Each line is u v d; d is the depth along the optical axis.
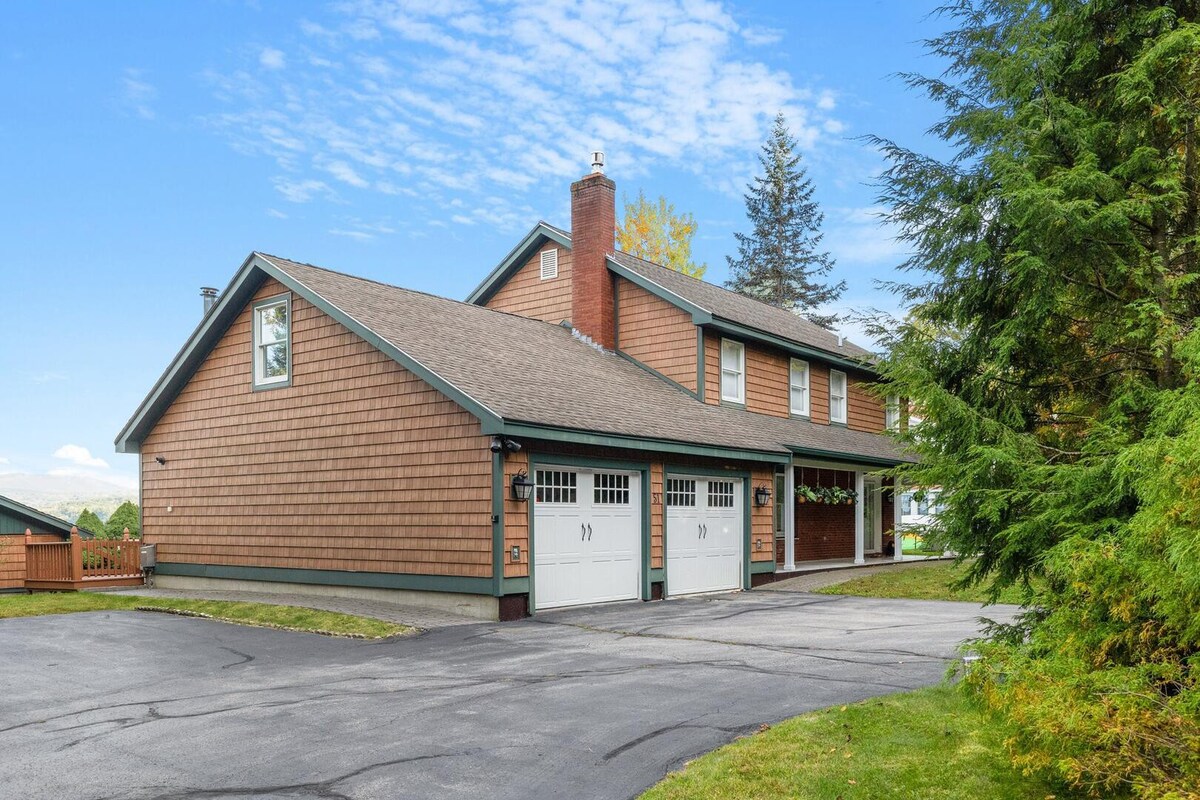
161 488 18.70
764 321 22.97
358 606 13.78
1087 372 7.67
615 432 14.32
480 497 13.11
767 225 50.94
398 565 14.13
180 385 18.38
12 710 7.89
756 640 10.78
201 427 17.92
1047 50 7.16
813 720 6.50
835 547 25.73
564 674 8.84
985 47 8.15
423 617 12.89
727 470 17.97
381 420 14.61
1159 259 6.98
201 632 12.12
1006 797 4.91
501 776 5.69
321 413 15.61
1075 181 6.81
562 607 14.06
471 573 13.13
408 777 5.71
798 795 5.09
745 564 18.30
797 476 24.06
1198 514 4.34
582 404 15.05
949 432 7.32
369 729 6.86
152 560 18.52
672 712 7.10
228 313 17.31
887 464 23.77
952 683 7.69
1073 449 7.37
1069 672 4.93
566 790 5.42
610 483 15.24
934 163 8.06
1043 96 7.26
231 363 17.42
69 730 7.12
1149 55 6.55
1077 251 7.12
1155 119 7.15
